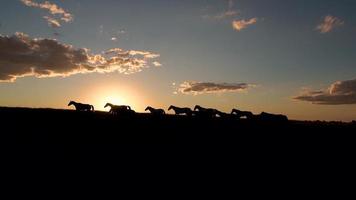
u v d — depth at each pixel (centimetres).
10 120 3816
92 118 4609
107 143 3409
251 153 3716
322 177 3091
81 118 4506
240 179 2823
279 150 3947
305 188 2756
